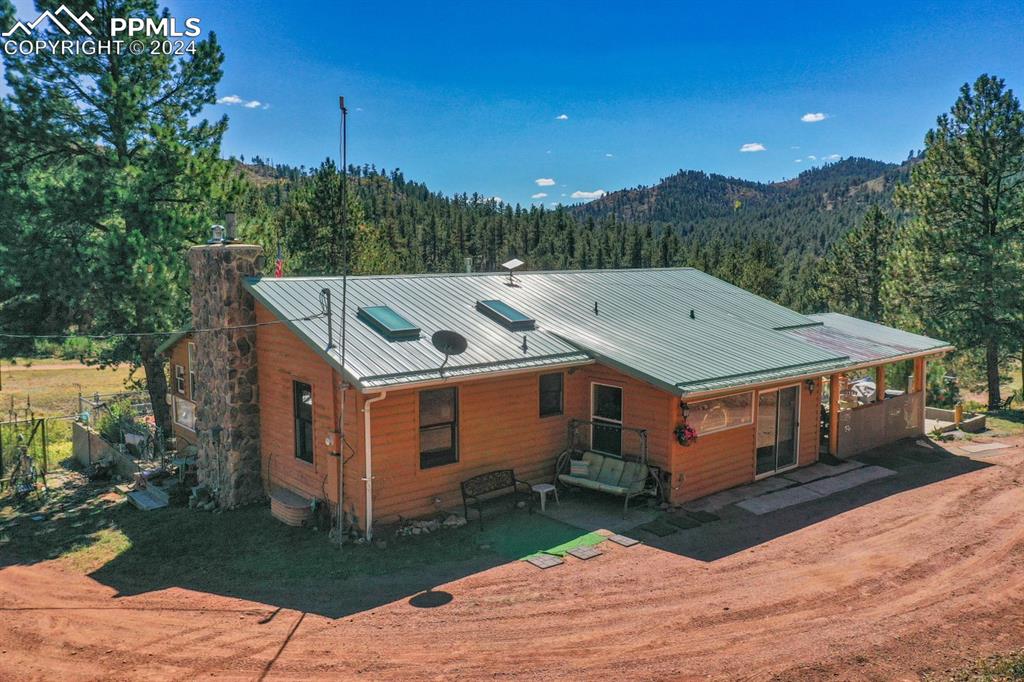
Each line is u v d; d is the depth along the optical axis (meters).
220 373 14.55
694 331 17.20
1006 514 13.27
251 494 14.79
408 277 16.70
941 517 13.17
